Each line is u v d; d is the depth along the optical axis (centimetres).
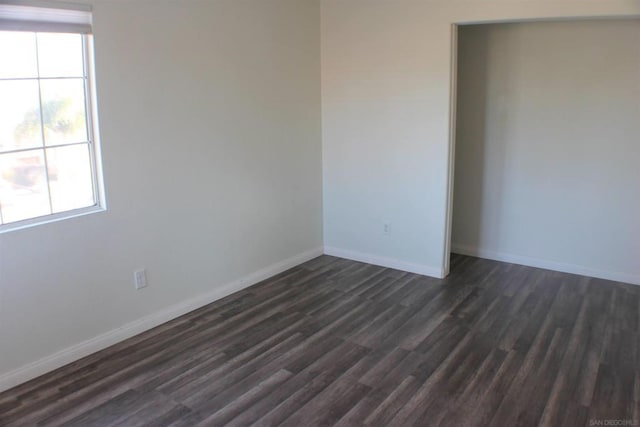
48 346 312
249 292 434
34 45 292
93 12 307
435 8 415
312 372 311
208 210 400
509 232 493
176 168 370
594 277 455
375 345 343
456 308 398
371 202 488
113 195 334
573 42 426
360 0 452
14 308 293
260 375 308
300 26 457
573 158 445
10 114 288
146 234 358
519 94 459
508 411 271
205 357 329
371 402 280
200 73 376
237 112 410
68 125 314
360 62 464
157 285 370
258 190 441
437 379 301
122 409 276
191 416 270
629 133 416
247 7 404
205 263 404
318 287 443
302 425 261
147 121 346
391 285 446
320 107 497
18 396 288
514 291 429
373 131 471
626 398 280
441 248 455
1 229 288
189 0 360
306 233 505
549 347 336
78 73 313
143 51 337
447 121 429
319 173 510
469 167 502
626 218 431
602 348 334
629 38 403
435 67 425
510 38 454
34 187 304
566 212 458
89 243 325
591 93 426
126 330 353
